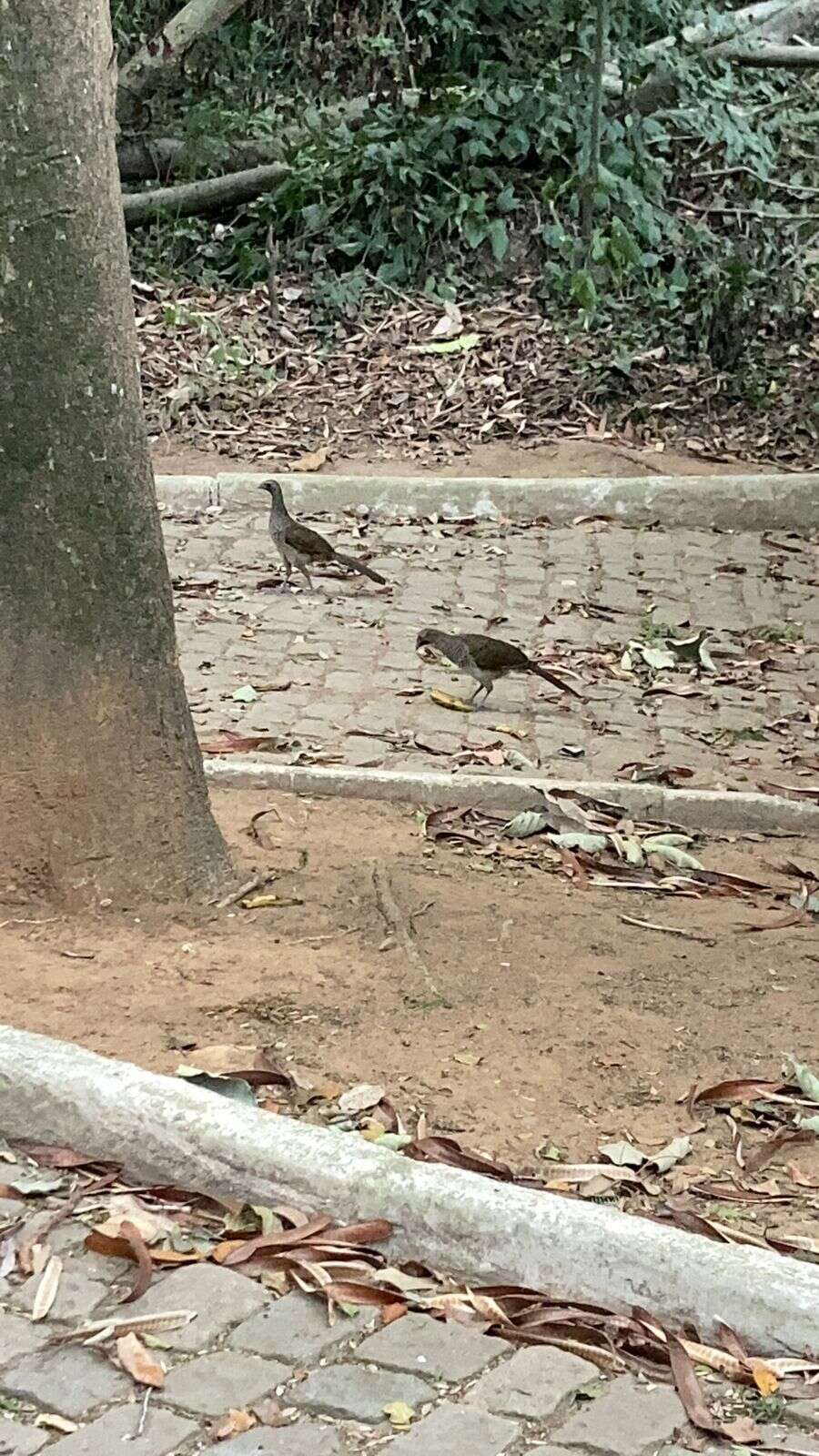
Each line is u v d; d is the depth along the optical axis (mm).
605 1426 4312
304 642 8461
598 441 12586
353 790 6777
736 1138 5145
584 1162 5012
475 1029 5445
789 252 14961
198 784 6020
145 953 5699
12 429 5730
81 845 5859
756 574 10266
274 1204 4727
